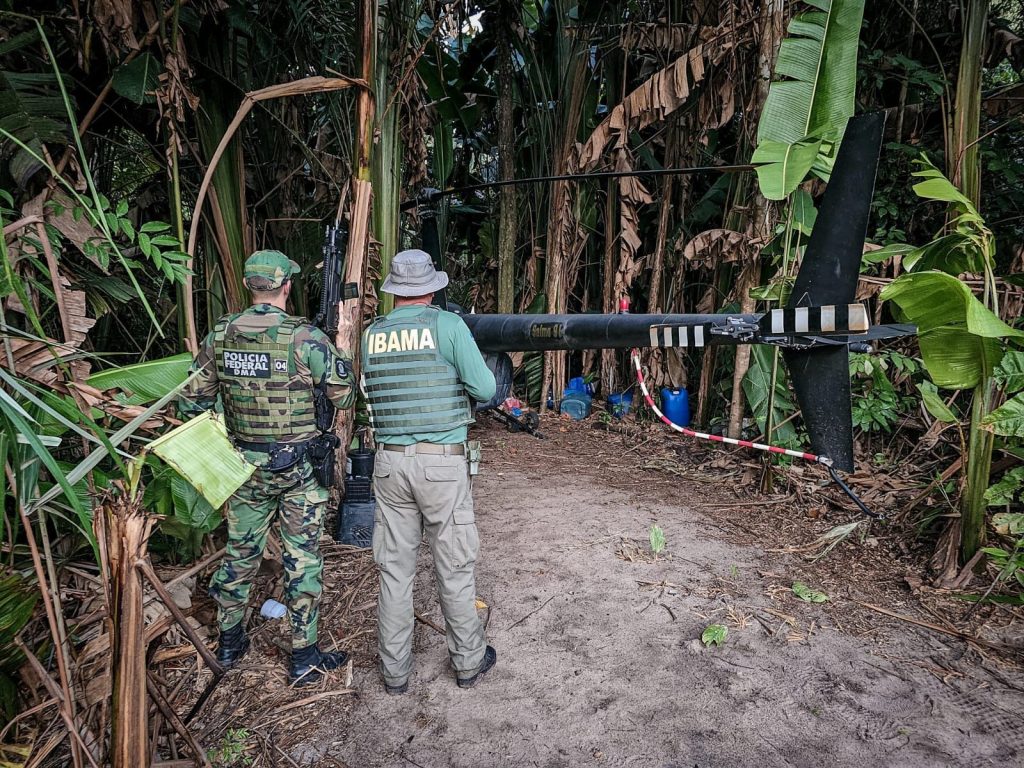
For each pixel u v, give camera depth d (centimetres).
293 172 457
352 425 419
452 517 223
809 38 383
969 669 250
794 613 290
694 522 394
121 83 284
